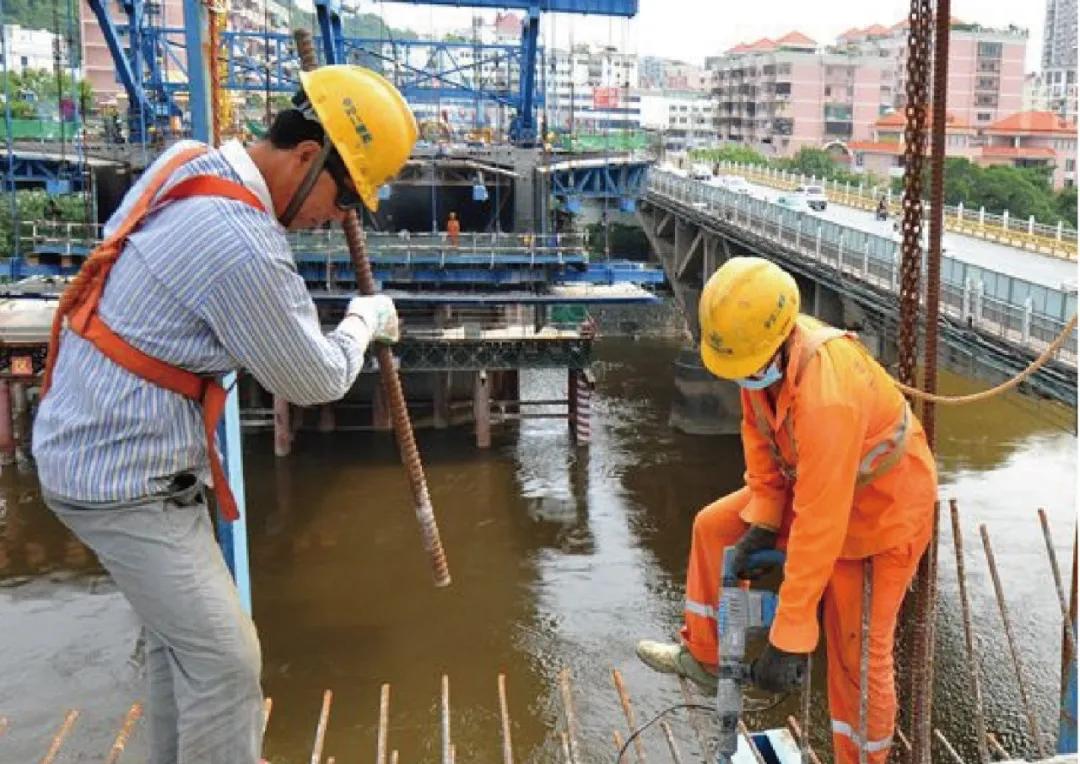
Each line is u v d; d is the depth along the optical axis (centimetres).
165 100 3128
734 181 5081
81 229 2619
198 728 240
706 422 2672
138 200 228
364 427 2639
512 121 3225
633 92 10950
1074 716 475
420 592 1714
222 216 217
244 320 219
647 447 2553
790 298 291
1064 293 1497
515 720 1330
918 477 310
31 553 1830
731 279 291
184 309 218
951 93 8669
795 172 6638
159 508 229
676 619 1611
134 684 1369
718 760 329
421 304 2509
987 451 2425
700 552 352
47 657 1446
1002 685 1360
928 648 350
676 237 3675
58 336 229
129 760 1191
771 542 325
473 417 2727
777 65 8912
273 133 233
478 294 2448
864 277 2150
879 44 9769
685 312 3691
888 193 3903
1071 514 1992
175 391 224
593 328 2517
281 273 221
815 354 290
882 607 317
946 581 1675
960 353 1697
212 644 236
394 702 1382
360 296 274
